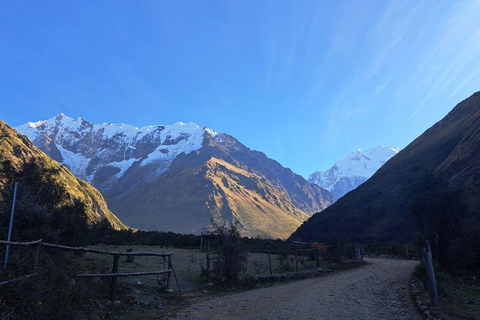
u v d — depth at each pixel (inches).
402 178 4010.8
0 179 716.7
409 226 2699.3
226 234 533.0
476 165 2266.2
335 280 616.7
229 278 509.0
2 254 262.1
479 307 327.6
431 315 292.4
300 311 331.0
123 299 328.8
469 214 747.4
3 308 197.6
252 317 301.6
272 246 1658.5
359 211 3799.2
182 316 295.0
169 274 414.9
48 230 447.5
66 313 228.2
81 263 604.1
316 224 4217.5
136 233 2469.2
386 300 393.1
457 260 680.4
